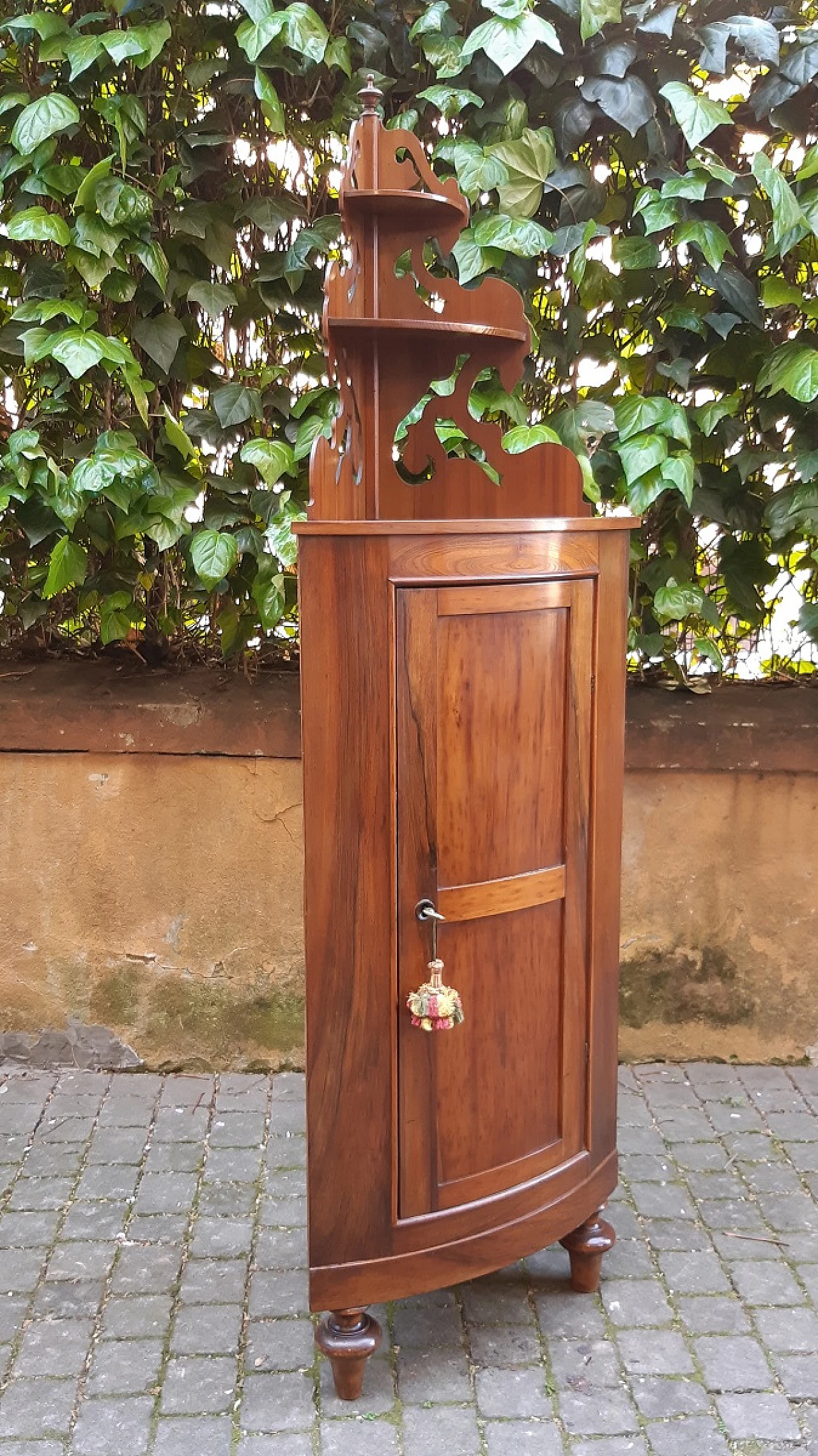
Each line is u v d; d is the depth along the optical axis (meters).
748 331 2.40
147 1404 1.67
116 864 2.58
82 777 2.54
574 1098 1.81
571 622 1.67
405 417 1.94
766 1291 1.92
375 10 2.23
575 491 1.89
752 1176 2.25
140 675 2.67
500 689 1.60
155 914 2.60
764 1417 1.65
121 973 2.63
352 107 2.27
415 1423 1.64
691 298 2.36
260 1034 2.65
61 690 2.54
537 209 2.33
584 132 2.22
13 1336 1.80
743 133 2.39
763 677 2.79
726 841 2.59
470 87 2.24
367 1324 1.69
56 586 2.37
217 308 2.34
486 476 1.96
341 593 1.49
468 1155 1.69
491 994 1.67
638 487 2.27
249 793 2.53
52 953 2.62
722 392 2.50
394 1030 1.60
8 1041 2.66
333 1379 1.71
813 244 2.41
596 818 1.77
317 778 1.53
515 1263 2.01
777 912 2.62
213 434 2.43
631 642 2.56
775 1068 2.68
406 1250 1.66
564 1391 1.70
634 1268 1.98
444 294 1.90
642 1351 1.78
